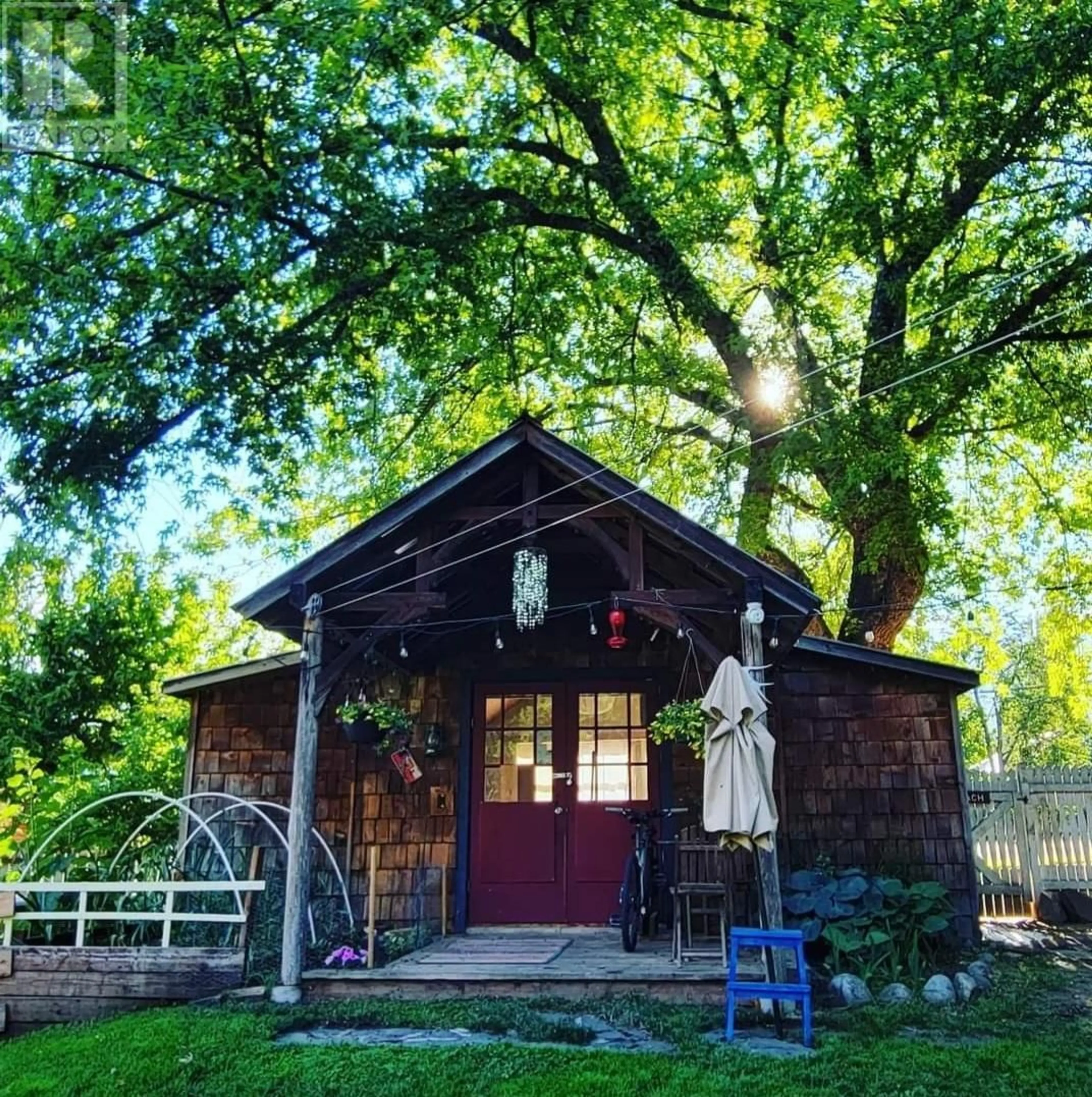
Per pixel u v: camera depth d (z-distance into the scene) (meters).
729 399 12.77
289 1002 5.58
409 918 8.12
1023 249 10.57
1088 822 10.02
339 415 11.66
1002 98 9.59
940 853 8.10
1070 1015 5.48
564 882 8.10
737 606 6.03
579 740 8.41
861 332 12.62
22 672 10.87
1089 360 11.38
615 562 6.26
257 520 11.34
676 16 10.45
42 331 8.88
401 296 10.26
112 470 9.21
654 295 12.09
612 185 11.48
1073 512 13.37
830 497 11.33
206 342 9.49
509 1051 4.56
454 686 8.65
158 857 7.68
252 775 8.73
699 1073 4.25
